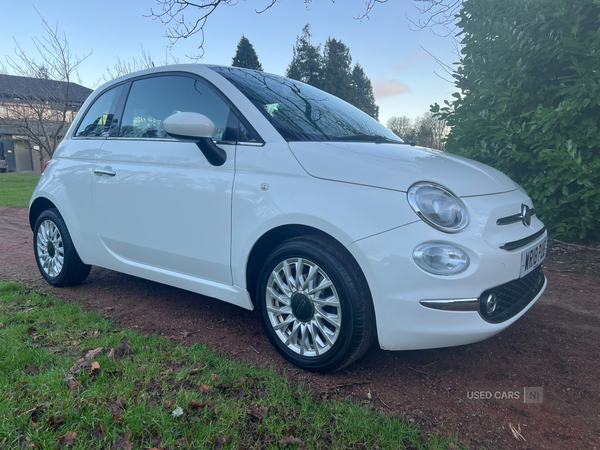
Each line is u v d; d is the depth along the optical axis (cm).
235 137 258
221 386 208
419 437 180
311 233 238
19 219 806
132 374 216
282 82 321
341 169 221
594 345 271
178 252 280
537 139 520
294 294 235
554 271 438
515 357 255
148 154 296
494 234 211
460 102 622
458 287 196
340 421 185
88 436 169
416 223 199
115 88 346
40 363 225
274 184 235
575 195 498
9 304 322
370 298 213
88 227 338
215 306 337
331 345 222
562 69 523
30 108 1688
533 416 197
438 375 234
